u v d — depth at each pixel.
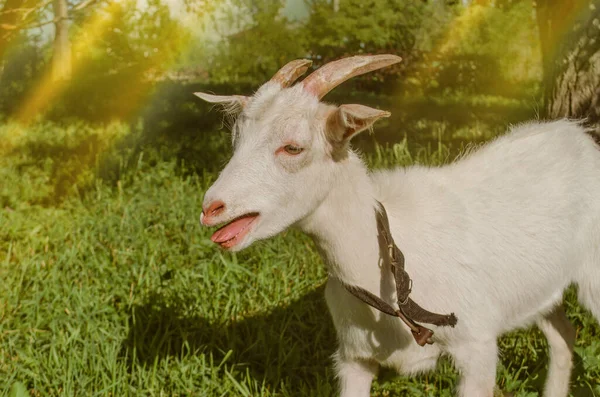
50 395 1.80
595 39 2.28
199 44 9.13
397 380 1.91
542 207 1.69
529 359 2.00
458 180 1.68
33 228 3.02
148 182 3.28
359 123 1.40
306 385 1.90
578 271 1.79
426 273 1.53
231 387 1.84
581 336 2.04
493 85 9.64
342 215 1.46
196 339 2.00
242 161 1.40
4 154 4.89
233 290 2.17
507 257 1.62
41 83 8.95
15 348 1.92
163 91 7.73
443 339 1.55
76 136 5.79
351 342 1.58
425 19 9.62
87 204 3.30
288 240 2.46
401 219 1.55
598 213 1.78
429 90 9.39
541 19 2.47
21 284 2.21
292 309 2.14
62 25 9.33
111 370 1.82
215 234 1.40
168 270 2.27
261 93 1.47
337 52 9.77
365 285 1.49
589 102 2.31
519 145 1.78
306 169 1.41
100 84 7.76
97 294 2.14
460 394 1.58
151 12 7.84
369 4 9.50
